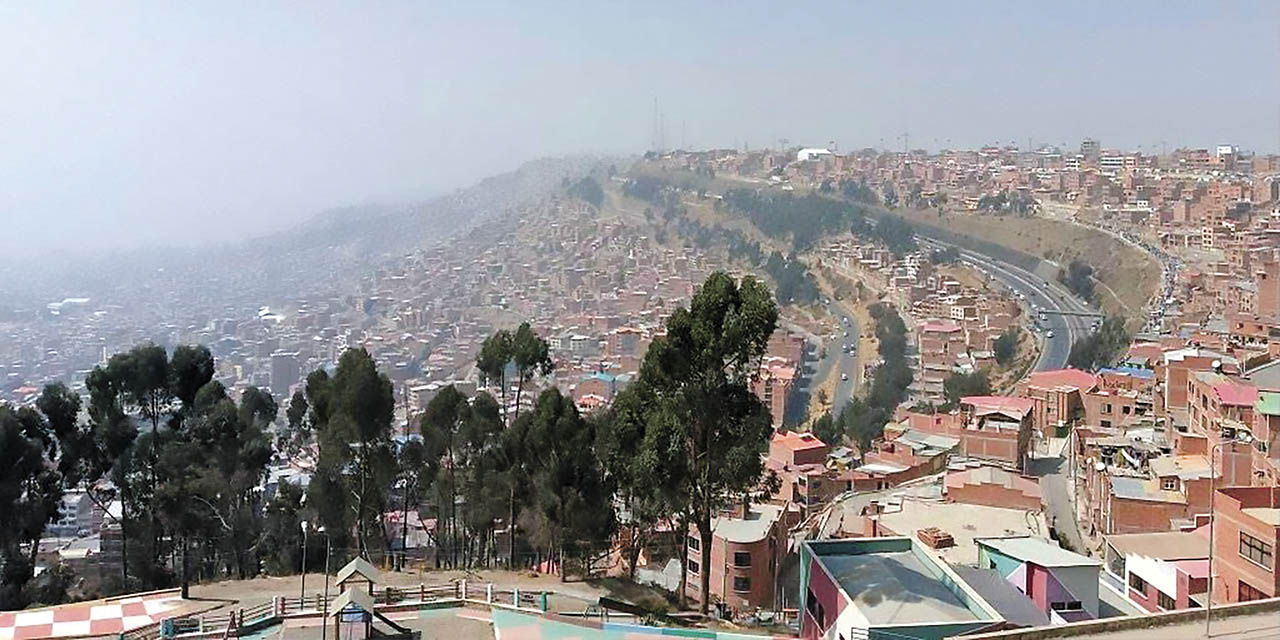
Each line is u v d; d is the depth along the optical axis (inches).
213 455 2637.8
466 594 1947.6
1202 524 2684.5
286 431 3201.3
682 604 2271.2
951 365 7332.7
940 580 1674.5
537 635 1705.2
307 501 2711.6
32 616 1891.0
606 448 2465.6
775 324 2078.0
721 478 2110.0
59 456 2610.7
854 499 3592.5
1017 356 7539.4
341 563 2677.2
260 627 1737.2
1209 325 5841.5
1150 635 1286.9
